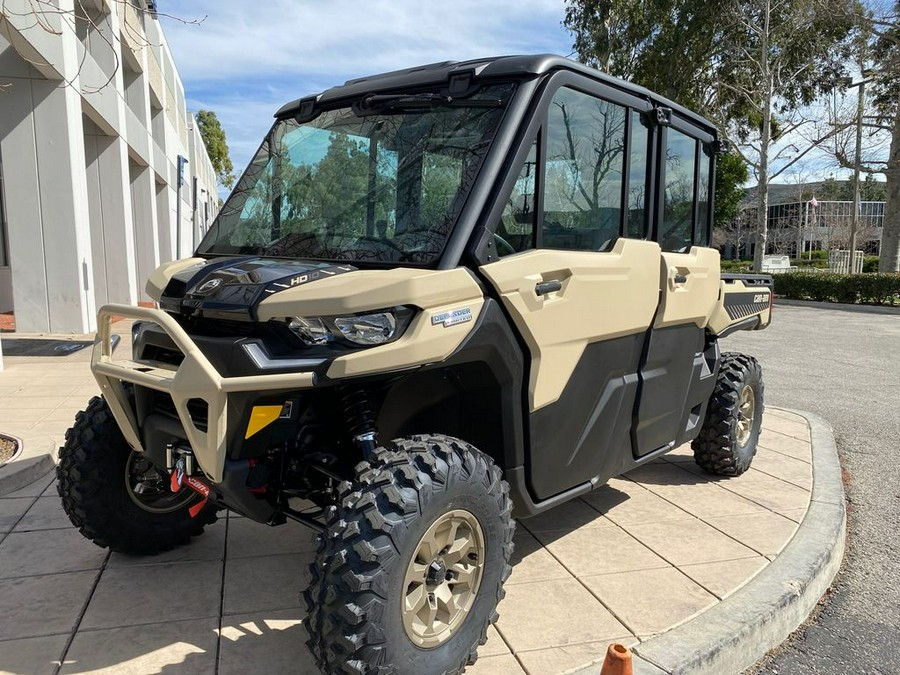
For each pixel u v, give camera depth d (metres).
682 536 4.34
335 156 3.53
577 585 3.69
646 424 4.22
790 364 11.67
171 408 3.06
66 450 3.59
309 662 2.95
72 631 3.14
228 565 3.82
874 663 3.41
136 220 20.64
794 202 59.81
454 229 2.92
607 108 3.69
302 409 2.98
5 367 9.17
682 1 29.09
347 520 2.53
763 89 29.20
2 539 4.05
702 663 3.06
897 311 21.16
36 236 11.91
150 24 21.45
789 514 4.72
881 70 26.44
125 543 3.73
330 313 2.63
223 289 2.86
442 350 2.78
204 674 2.86
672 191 4.38
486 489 2.84
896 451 6.73
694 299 4.48
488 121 3.14
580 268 3.40
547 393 3.30
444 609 2.77
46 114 11.71
